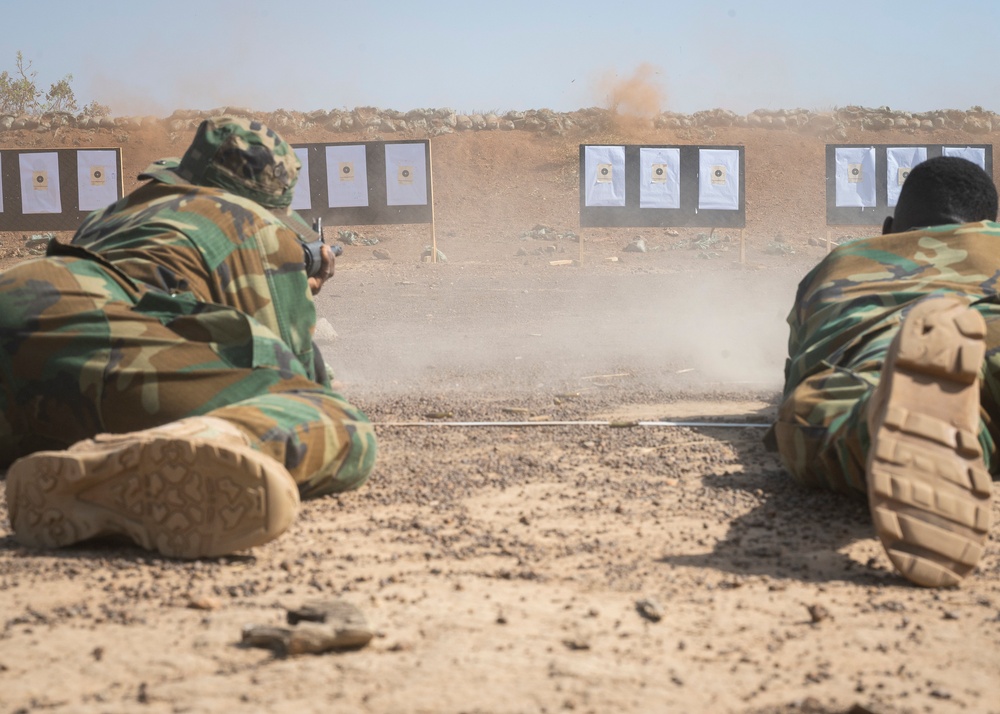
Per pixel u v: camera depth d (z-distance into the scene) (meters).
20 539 3.38
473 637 2.55
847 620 2.70
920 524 2.93
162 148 26.91
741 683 2.29
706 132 27.75
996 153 27.52
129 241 4.59
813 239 20.59
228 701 2.16
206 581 3.02
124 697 2.20
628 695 2.21
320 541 3.47
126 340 4.17
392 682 2.26
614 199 18.75
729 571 3.15
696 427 5.61
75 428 4.19
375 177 18.92
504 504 4.00
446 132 27.59
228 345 4.23
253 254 4.68
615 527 3.67
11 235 21.59
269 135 5.02
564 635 2.57
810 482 4.08
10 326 4.20
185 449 3.13
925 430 2.96
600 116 28.05
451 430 5.61
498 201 23.98
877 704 2.16
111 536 3.36
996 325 4.11
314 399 4.09
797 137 27.62
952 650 2.49
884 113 28.95
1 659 2.42
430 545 3.44
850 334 4.58
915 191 5.44
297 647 2.41
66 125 27.78
